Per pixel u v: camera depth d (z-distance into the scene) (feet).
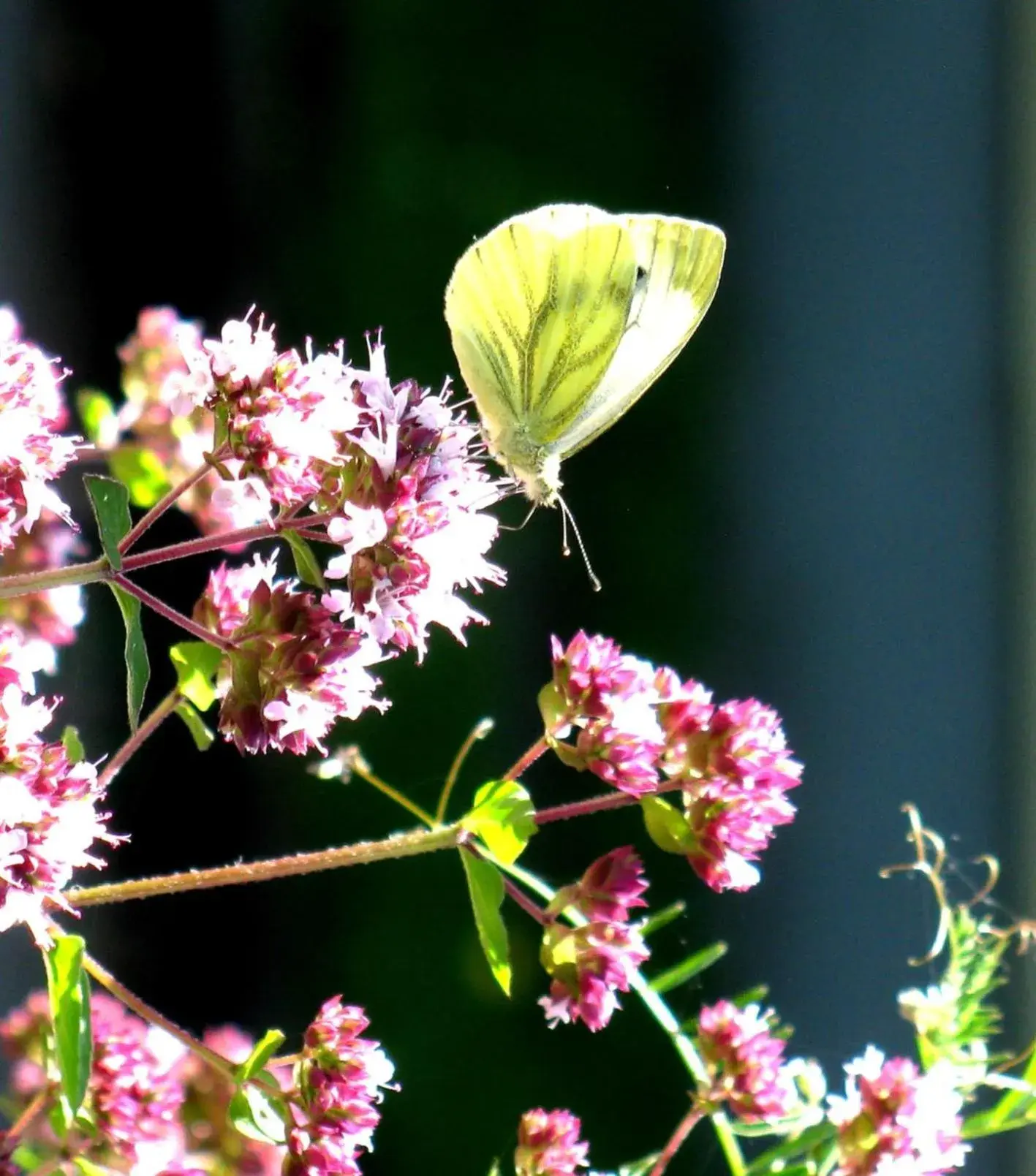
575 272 2.67
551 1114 2.59
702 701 2.59
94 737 2.98
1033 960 2.81
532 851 2.97
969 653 3.37
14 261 3.37
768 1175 2.57
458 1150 2.90
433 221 3.40
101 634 3.00
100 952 2.95
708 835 2.58
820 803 3.16
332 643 2.55
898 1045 2.96
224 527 2.67
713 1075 2.58
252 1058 2.54
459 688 3.02
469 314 2.66
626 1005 2.89
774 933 2.99
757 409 3.45
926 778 3.24
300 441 2.55
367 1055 2.56
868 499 3.45
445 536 2.56
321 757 3.00
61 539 2.66
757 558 3.33
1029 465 3.50
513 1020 2.92
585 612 3.14
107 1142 2.56
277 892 2.99
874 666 3.33
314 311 3.42
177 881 2.54
